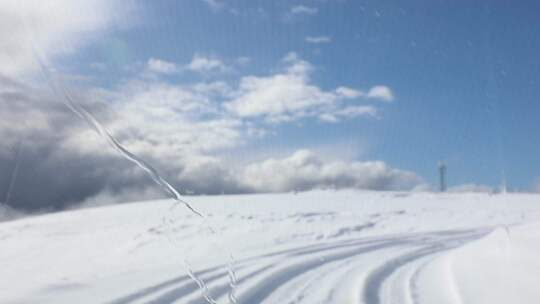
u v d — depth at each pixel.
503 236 9.80
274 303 6.25
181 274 7.73
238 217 20.56
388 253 11.68
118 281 6.91
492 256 8.32
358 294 6.72
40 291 5.96
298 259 10.24
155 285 6.71
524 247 8.16
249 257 10.46
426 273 8.41
